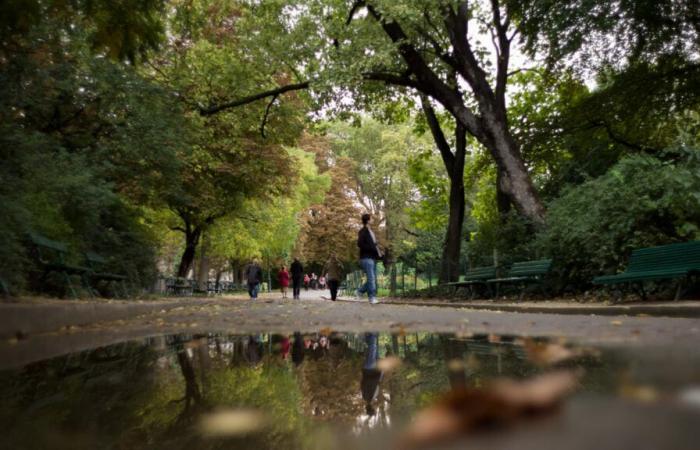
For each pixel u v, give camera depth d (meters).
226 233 34.47
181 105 16.95
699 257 9.12
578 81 20.83
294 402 1.93
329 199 60.59
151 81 14.29
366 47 17.20
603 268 12.28
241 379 2.53
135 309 9.81
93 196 12.48
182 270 31.72
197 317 8.65
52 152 12.00
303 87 19.59
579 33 16.45
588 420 1.34
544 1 16.42
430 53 20.28
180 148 15.57
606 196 12.32
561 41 16.91
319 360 3.23
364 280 29.83
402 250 58.50
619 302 10.98
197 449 1.34
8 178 8.66
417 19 15.75
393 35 17.66
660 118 21.92
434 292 20.55
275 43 18.91
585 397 1.70
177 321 7.70
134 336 5.39
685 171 10.99
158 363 3.22
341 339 4.70
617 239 12.02
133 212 17.77
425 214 28.97
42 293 10.55
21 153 9.05
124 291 15.24
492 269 16.75
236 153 26.08
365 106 22.89
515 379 2.26
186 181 23.44
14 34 8.14
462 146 22.48
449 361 2.98
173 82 18.34
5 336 5.21
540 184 23.03
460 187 22.45
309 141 59.12
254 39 19.16
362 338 4.77
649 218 11.68
